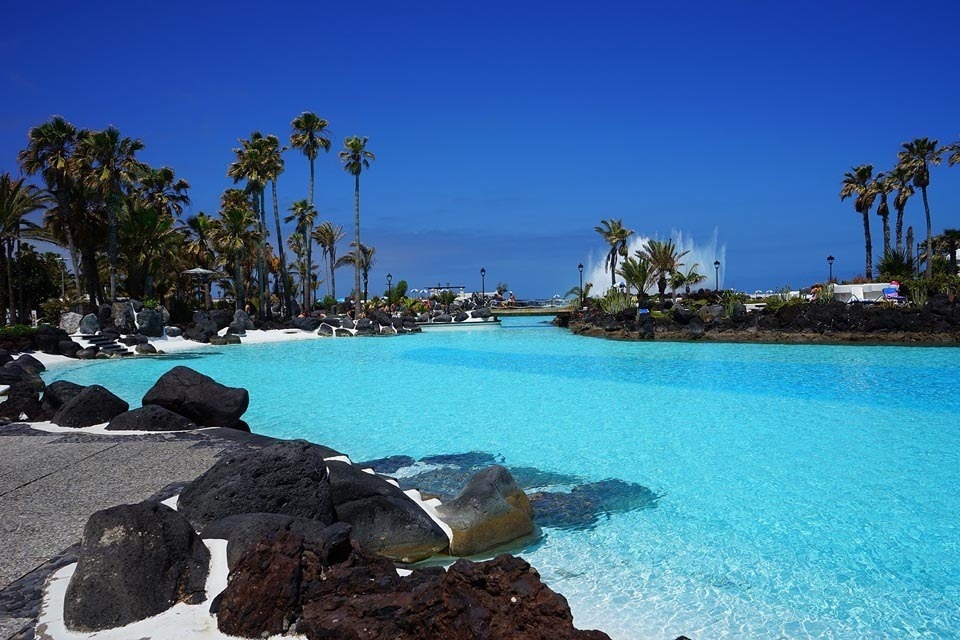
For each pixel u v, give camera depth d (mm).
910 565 6062
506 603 3846
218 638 4082
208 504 5801
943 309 29562
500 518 6848
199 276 49094
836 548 6496
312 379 20484
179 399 10859
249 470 6016
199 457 8516
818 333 30562
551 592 3879
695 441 11195
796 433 11688
